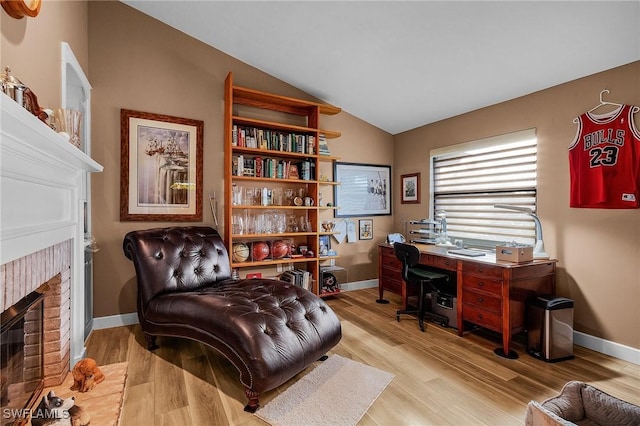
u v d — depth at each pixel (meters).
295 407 1.86
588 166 2.66
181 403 1.89
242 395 1.98
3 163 1.14
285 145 3.83
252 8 2.84
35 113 1.47
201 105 3.46
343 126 4.41
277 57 3.53
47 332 1.89
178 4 2.97
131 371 2.25
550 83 2.88
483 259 2.84
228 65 3.60
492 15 2.34
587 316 2.69
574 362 2.45
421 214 4.37
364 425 1.72
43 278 1.64
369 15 2.64
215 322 2.04
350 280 4.50
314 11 2.73
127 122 3.10
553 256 2.92
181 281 2.70
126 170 3.10
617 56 2.40
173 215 3.31
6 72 1.35
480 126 3.58
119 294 3.11
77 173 2.10
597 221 2.63
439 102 3.68
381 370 2.29
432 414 1.81
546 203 2.98
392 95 3.81
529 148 3.15
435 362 2.43
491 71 2.94
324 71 3.63
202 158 3.44
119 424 1.70
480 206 3.67
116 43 3.06
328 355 2.53
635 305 2.42
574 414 1.44
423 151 4.32
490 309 2.66
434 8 2.41
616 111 2.50
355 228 4.52
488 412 1.83
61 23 2.22
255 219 3.70
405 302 3.59
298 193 4.06
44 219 1.59
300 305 2.32
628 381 2.18
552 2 2.11
